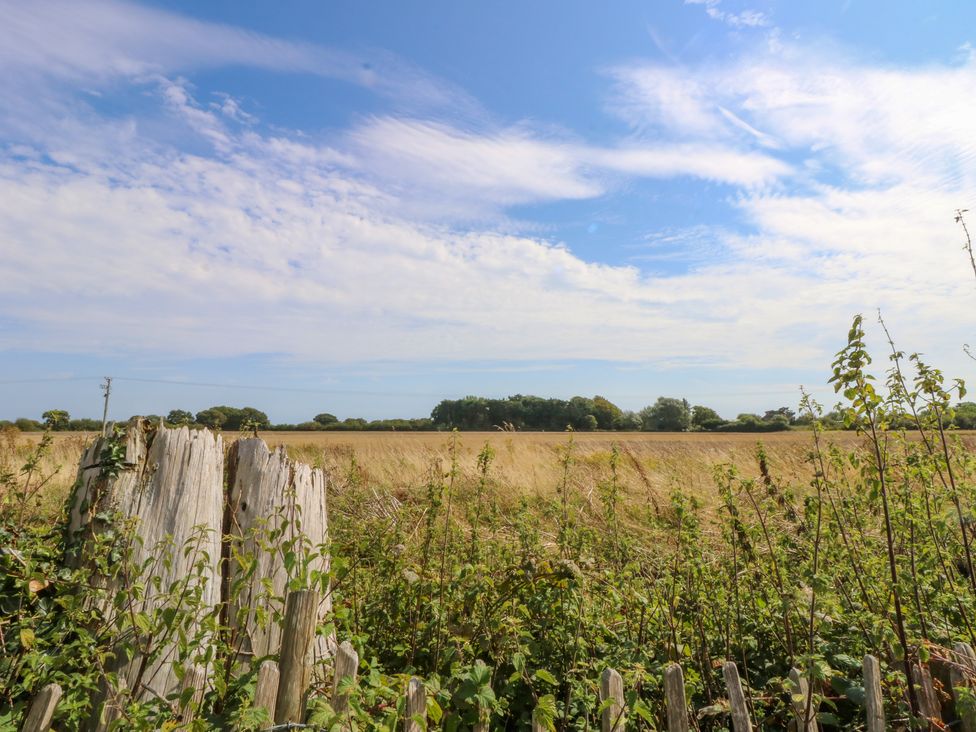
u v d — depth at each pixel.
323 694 2.81
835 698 3.21
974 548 4.07
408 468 12.73
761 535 4.23
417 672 3.71
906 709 2.96
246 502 3.65
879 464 3.20
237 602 3.38
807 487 4.78
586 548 5.05
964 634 3.43
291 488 3.71
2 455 8.32
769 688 3.49
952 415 3.55
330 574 3.29
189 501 3.44
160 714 2.68
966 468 3.93
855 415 3.34
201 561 3.07
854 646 3.63
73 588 3.19
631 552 5.38
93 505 3.35
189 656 2.83
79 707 2.74
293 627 2.71
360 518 7.36
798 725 2.76
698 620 3.76
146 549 3.29
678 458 13.90
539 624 3.64
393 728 2.42
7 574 3.15
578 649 3.47
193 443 3.56
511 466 12.12
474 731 2.56
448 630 3.82
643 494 9.10
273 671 2.56
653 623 3.97
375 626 4.09
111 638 3.02
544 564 3.67
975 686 2.76
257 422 4.16
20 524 4.14
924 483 3.70
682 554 4.18
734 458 13.30
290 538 3.61
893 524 3.94
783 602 3.44
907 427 3.67
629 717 2.55
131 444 3.50
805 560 4.45
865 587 3.75
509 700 3.30
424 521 5.66
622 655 3.51
